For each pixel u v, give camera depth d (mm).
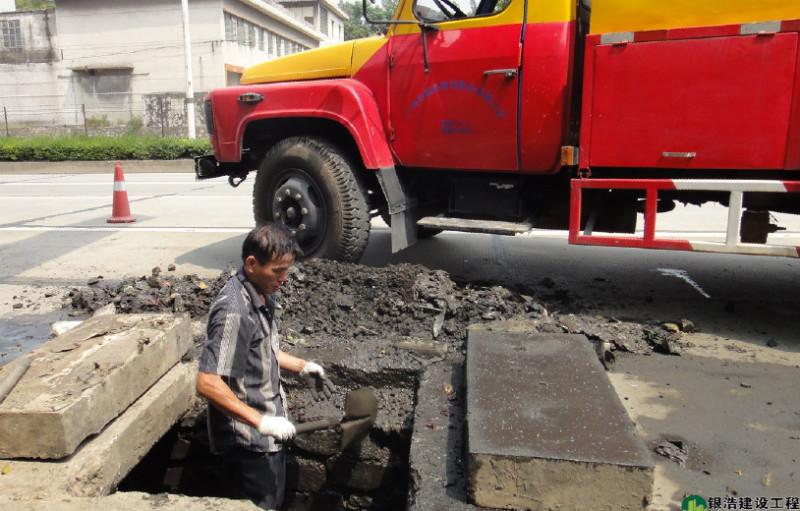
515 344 3486
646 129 4098
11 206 10625
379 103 5023
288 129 5574
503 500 2391
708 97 3920
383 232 7941
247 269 2557
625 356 3885
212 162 5984
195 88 30875
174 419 3373
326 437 3309
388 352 3711
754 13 3744
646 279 5582
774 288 5297
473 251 6727
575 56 4422
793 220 8172
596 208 4715
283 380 3582
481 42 4520
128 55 31141
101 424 2805
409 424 3242
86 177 16734
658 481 2621
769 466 2727
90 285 5543
